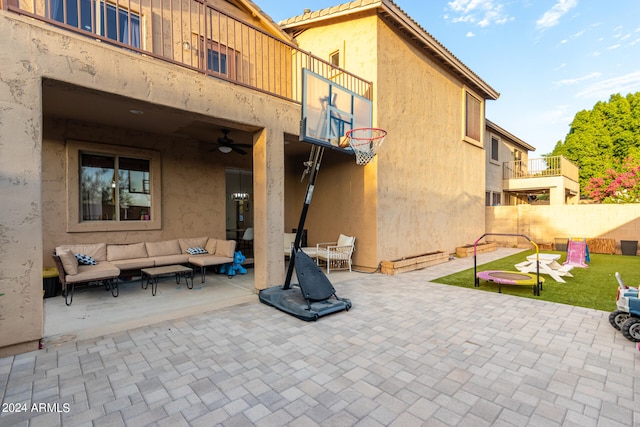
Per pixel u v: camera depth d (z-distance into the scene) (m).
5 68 2.91
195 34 6.76
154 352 3.10
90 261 5.17
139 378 2.62
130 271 6.22
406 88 7.95
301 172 9.05
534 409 2.21
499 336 3.52
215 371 2.74
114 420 2.08
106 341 3.36
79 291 5.39
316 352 3.12
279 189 5.31
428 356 3.04
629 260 9.09
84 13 5.53
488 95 12.07
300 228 4.86
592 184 19.83
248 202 8.41
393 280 6.39
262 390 2.45
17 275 3.00
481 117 12.00
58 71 3.20
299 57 8.37
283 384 2.53
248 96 4.88
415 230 8.34
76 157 5.50
